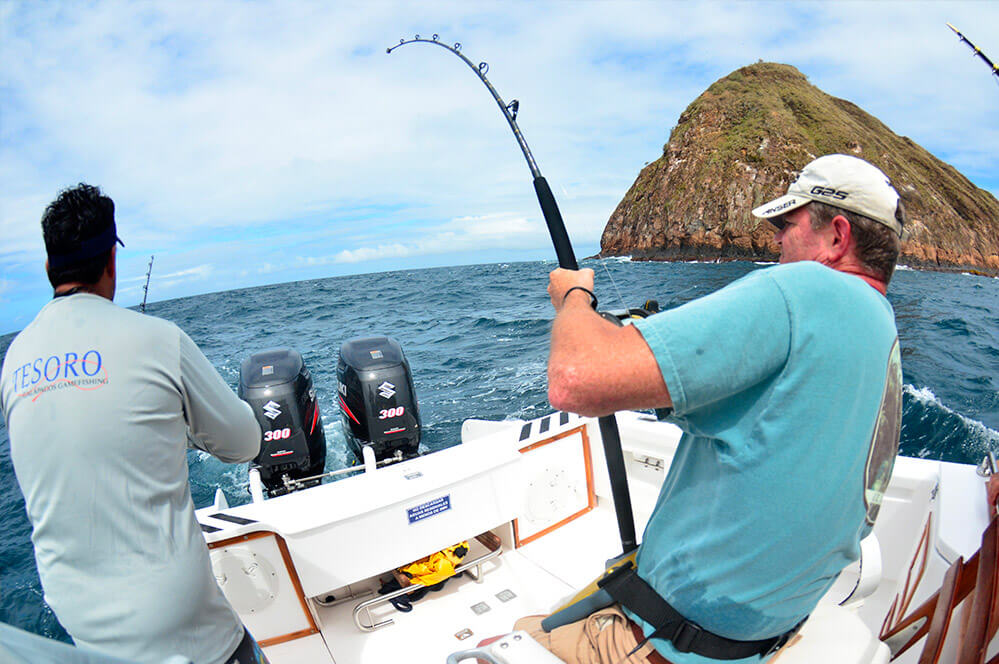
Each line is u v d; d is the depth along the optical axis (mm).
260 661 1279
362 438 3461
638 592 901
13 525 4918
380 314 19109
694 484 849
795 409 722
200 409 1187
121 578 1041
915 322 13766
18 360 1083
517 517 2570
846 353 715
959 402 6754
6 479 6074
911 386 7539
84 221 1116
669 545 874
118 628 1031
